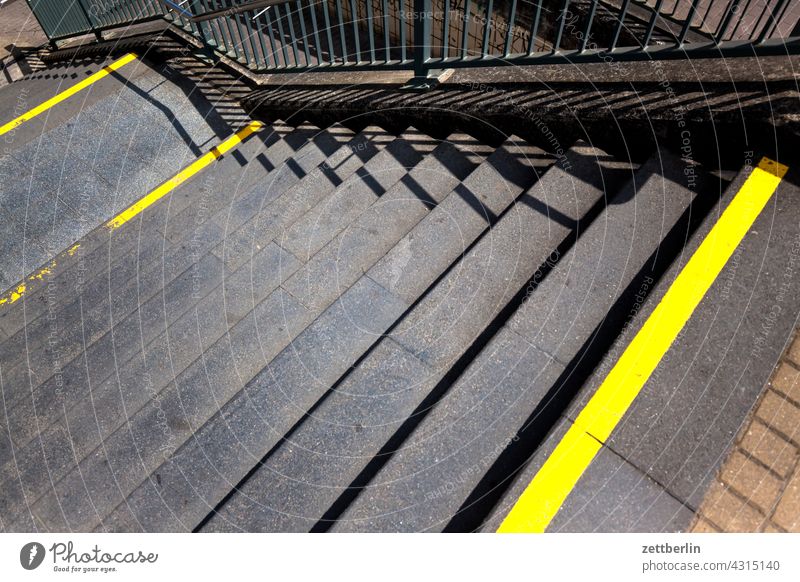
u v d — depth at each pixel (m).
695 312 2.31
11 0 10.30
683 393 2.16
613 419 2.12
